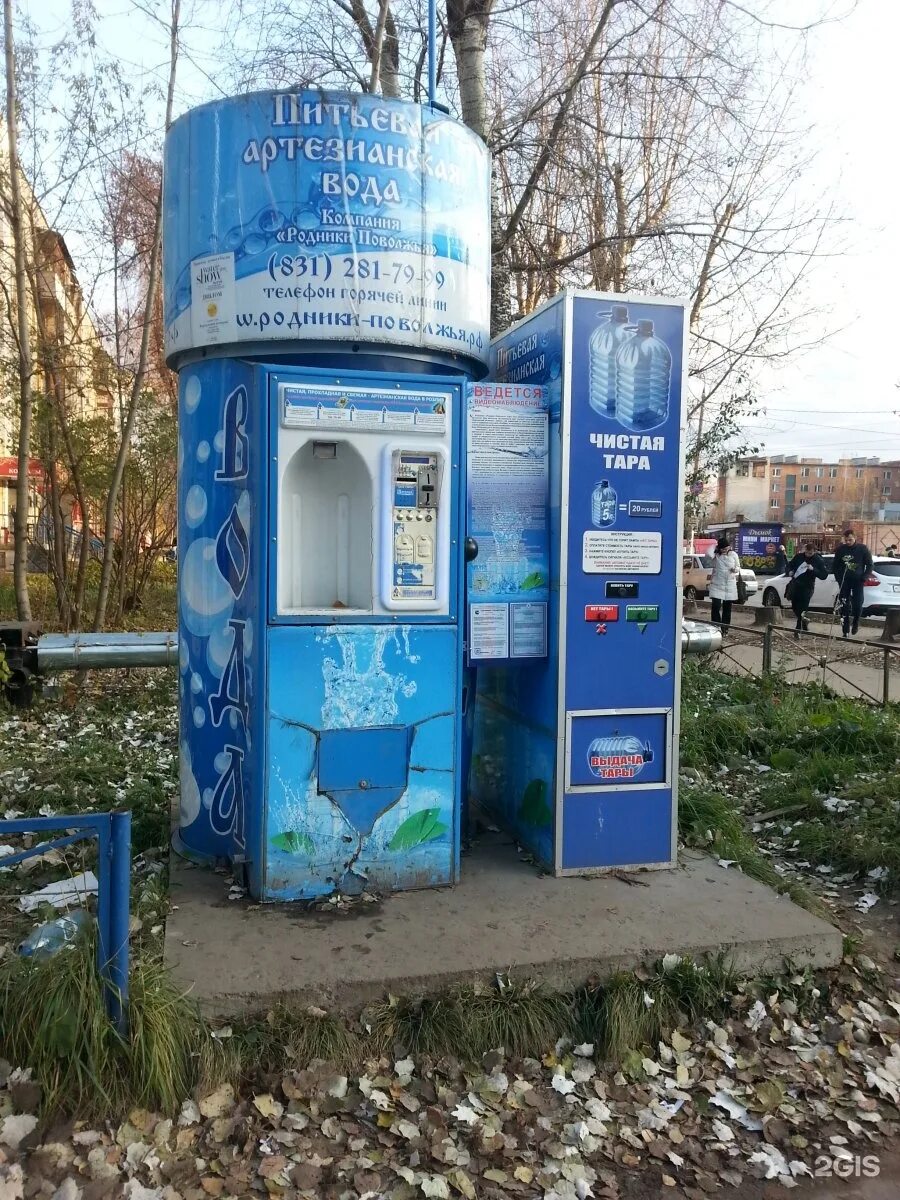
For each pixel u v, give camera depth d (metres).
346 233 3.67
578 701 3.97
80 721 7.22
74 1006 2.67
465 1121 2.70
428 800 3.79
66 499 13.77
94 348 11.86
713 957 3.36
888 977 3.58
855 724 6.82
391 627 3.67
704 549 33.06
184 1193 2.41
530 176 9.58
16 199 9.43
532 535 4.04
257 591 3.54
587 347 3.89
